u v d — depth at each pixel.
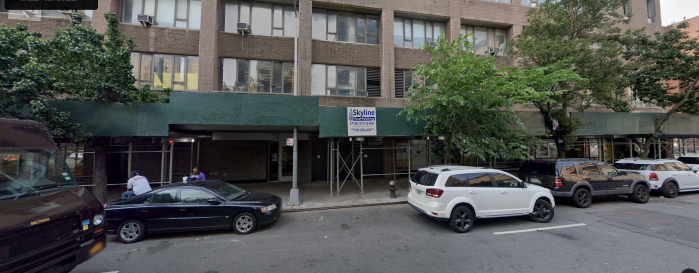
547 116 10.87
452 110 8.41
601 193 8.27
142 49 11.65
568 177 8.06
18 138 3.81
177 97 8.13
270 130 10.68
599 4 10.20
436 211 5.94
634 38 12.12
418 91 8.95
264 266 4.45
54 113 7.09
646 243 5.13
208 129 10.18
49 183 3.95
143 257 4.93
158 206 5.95
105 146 8.53
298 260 4.67
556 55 9.73
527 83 8.30
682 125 13.07
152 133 8.05
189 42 12.02
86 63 7.37
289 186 12.70
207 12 11.95
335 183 13.53
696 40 11.37
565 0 10.41
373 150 15.07
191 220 6.02
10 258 2.94
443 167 6.87
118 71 8.05
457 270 4.14
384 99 13.63
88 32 7.70
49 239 3.34
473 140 8.48
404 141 15.09
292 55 13.01
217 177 13.12
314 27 13.62
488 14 15.12
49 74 7.05
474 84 8.12
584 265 4.24
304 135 13.34
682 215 7.12
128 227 5.82
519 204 6.48
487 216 6.20
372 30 14.35
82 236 3.77
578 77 8.05
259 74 12.76
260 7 13.05
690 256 4.51
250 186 12.71
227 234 6.23
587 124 10.68
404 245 5.30
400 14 14.47
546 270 4.09
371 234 6.04
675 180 9.48
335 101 13.19
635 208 7.98
